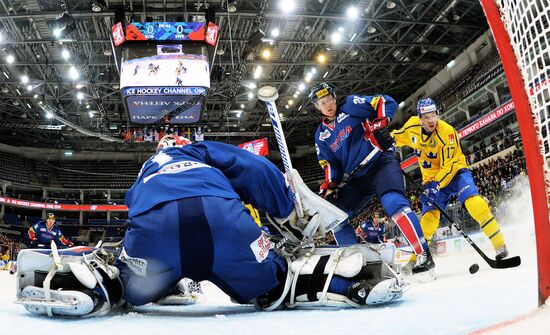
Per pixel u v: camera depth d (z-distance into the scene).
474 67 20.41
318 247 1.94
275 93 2.11
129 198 1.97
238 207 1.76
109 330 1.32
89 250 1.83
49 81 21.39
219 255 1.70
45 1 16.00
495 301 1.56
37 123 28.64
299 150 34.69
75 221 33.72
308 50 20.25
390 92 26.59
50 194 34.00
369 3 16.80
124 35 12.09
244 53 15.34
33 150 33.81
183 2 15.62
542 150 1.03
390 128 28.42
